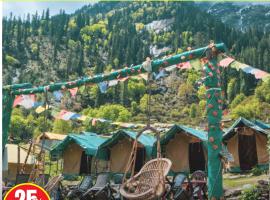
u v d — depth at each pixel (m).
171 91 80.31
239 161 15.59
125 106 68.69
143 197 6.62
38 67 112.88
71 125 41.81
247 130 15.52
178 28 119.25
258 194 9.56
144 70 9.90
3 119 12.59
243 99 61.59
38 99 13.80
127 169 7.58
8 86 12.82
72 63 115.75
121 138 17.34
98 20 136.25
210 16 121.00
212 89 8.36
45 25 139.62
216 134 8.24
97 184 11.70
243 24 106.25
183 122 66.25
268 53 80.50
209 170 8.20
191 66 8.96
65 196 11.92
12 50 118.81
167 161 7.04
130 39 120.75
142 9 134.88
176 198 9.41
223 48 8.44
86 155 19.22
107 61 117.69
